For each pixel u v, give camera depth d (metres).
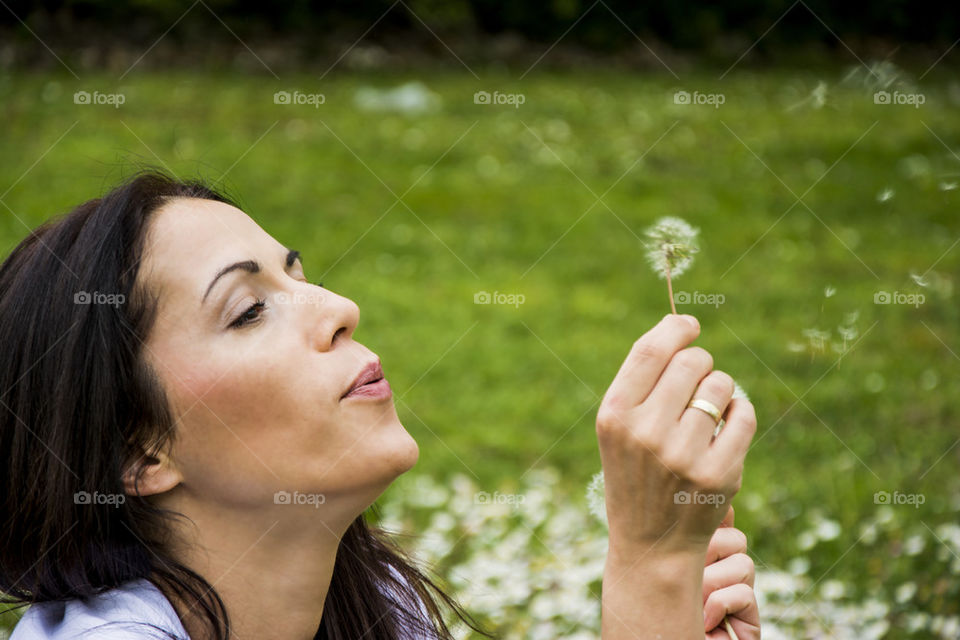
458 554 4.74
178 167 9.73
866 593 4.37
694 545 1.70
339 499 1.85
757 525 4.92
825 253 9.19
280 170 10.34
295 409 1.79
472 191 10.45
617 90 14.63
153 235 1.87
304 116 12.02
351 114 12.36
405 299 8.07
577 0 16.44
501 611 4.17
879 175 11.26
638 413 1.66
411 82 14.07
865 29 17.84
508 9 16.14
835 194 10.68
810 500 5.22
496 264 8.88
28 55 12.42
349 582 2.30
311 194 9.92
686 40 16.98
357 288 8.19
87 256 1.87
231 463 1.82
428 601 2.55
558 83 14.73
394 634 2.35
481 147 11.68
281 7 14.45
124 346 1.83
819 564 4.61
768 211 10.21
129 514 1.88
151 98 11.83
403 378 6.80
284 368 1.80
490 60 15.60
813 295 8.24
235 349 1.81
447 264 8.77
